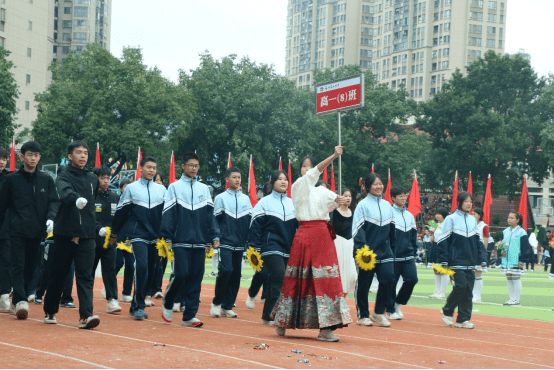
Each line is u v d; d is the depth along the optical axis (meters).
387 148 54.06
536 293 17.42
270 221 8.76
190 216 8.13
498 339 8.15
